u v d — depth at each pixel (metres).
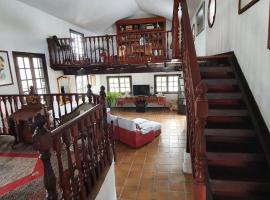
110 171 2.99
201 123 1.48
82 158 2.10
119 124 5.79
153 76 10.45
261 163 2.11
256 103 2.48
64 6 6.06
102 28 9.88
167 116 9.03
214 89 2.96
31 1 5.12
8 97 3.77
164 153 5.16
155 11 9.23
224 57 3.40
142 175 4.15
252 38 2.59
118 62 5.99
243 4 2.88
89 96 3.62
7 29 4.57
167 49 5.98
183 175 4.10
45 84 5.99
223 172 2.08
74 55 6.28
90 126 2.26
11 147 3.39
